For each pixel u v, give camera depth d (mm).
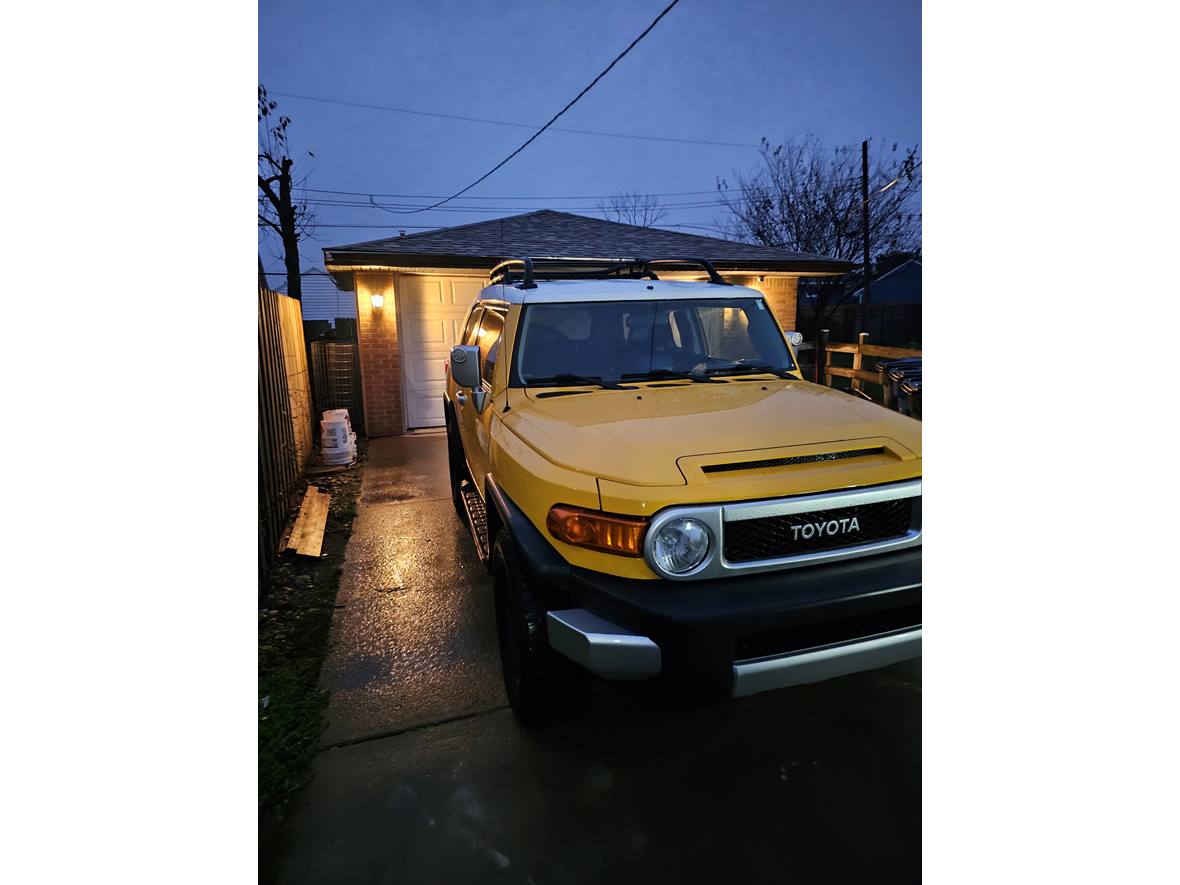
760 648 2070
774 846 2115
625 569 2131
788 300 10961
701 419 2641
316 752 2623
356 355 10305
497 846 2143
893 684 2949
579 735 2678
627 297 3504
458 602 4004
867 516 2268
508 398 3174
